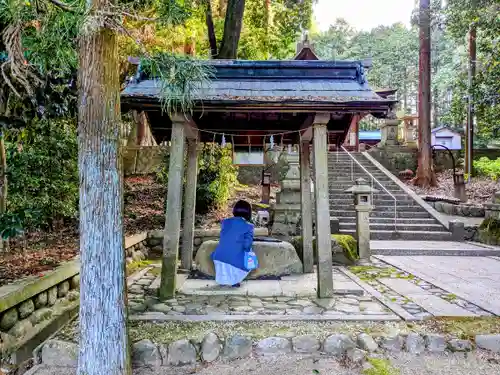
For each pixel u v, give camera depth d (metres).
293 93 3.99
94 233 2.33
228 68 4.29
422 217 8.88
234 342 2.91
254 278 4.70
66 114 3.94
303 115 4.55
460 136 19.70
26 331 2.95
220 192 8.06
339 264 5.71
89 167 2.32
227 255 4.21
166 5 2.40
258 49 11.07
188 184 5.26
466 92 10.60
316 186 3.88
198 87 3.30
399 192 10.22
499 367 2.73
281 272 4.84
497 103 9.24
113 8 2.23
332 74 4.32
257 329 3.09
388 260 6.04
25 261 3.90
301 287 4.26
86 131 2.32
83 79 2.31
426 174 12.35
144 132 11.30
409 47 29.19
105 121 2.32
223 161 8.04
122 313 2.40
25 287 2.92
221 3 10.50
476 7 9.20
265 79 4.29
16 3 2.43
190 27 8.88
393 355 2.87
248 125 4.96
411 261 5.97
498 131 9.69
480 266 5.56
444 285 4.39
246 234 4.27
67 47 2.66
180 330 3.06
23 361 2.82
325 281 3.85
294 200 6.17
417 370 2.70
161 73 2.47
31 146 4.68
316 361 2.83
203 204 7.69
